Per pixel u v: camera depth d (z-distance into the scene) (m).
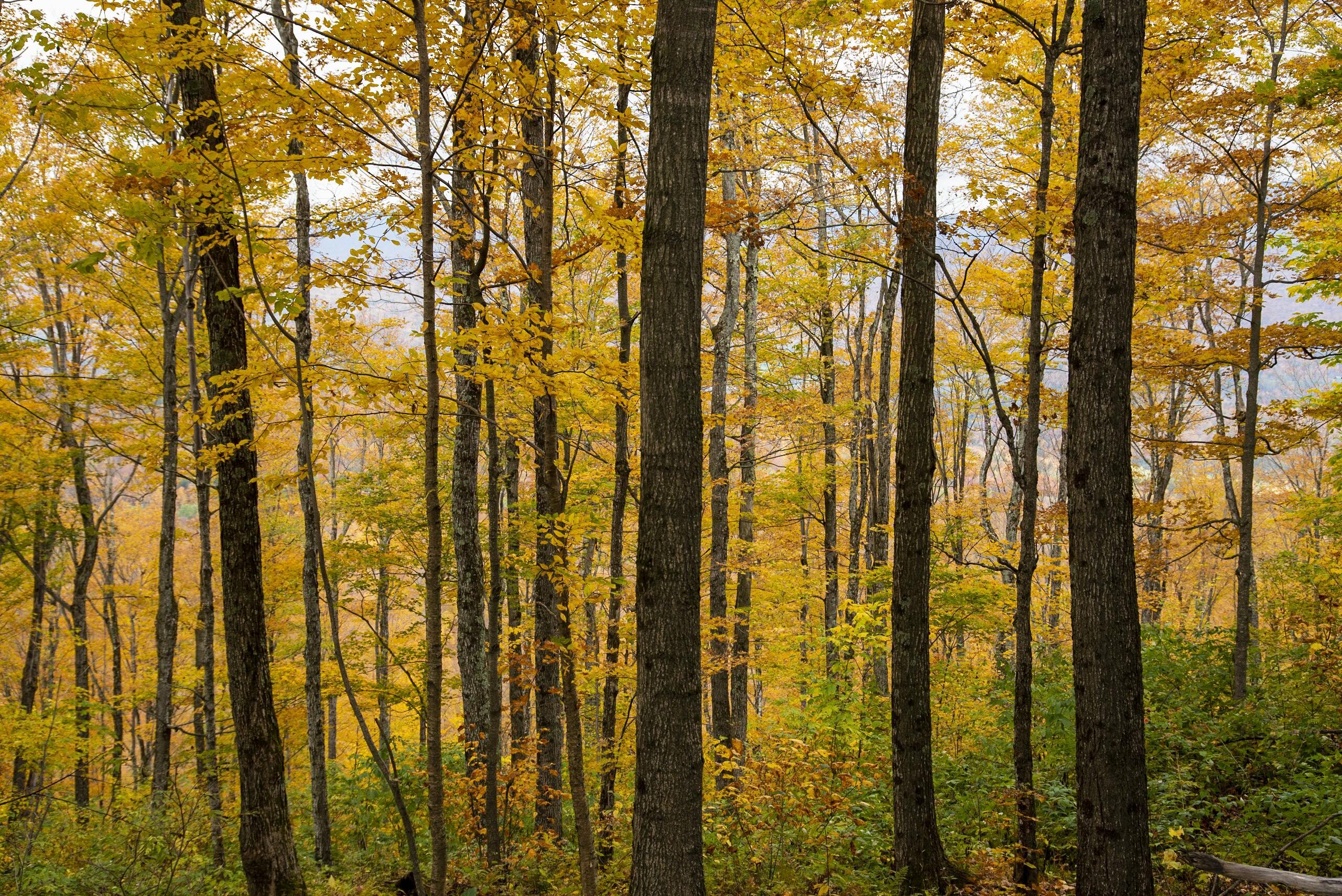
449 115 4.77
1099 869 4.29
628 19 5.17
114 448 11.05
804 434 13.99
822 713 8.83
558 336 5.84
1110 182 4.38
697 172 4.31
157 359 11.22
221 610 18.72
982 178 7.72
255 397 6.75
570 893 6.72
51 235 9.66
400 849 8.75
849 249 10.09
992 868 5.89
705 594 13.37
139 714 20.33
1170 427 11.84
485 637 9.55
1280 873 3.89
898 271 5.91
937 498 25.06
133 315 11.33
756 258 12.23
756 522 14.84
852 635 10.25
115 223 8.53
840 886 5.91
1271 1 9.40
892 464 18.47
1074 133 9.62
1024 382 9.64
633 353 11.83
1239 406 15.85
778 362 15.33
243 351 6.30
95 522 14.05
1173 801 6.53
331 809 10.72
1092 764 4.35
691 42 4.29
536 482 8.74
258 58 5.15
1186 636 11.04
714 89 7.30
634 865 4.27
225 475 6.22
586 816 5.57
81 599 14.15
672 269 4.28
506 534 10.27
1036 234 6.81
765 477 14.82
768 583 13.45
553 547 8.26
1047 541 10.92
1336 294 9.98
